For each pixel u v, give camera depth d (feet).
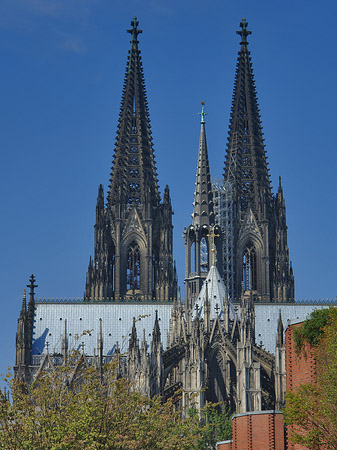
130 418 536.83
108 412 527.81
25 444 504.43
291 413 456.04
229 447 515.09
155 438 539.70
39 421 512.63
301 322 520.42
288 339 523.70
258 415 481.46
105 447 511.40
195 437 588.50
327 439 448.24
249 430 481.05
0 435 507.71
